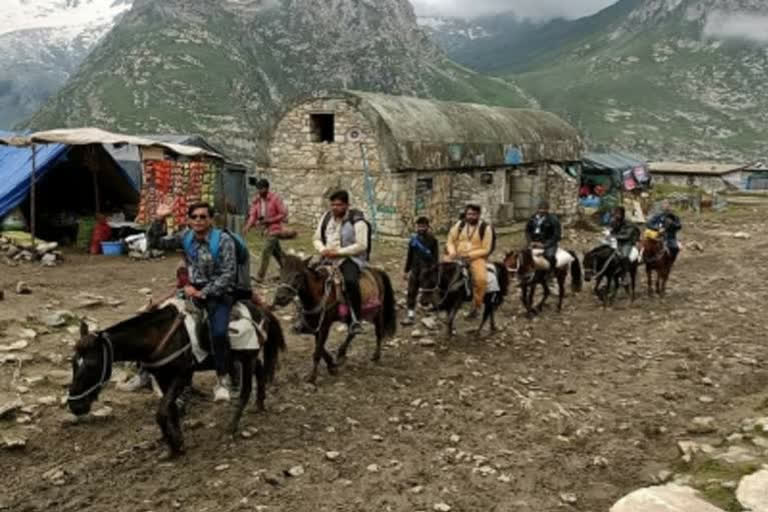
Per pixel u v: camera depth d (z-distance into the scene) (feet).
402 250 85.87
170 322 27.43
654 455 30.63
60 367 36.35
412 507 25.38
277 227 59.31
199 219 27.99
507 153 115.65
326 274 37.11
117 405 32.63
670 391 39.01
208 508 24.59
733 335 52.37
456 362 42.93
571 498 26.27
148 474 26.76
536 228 57.88
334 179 98.99
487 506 25.73
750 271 84.74
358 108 96.22
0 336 39.58
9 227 71.82
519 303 61.82
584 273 63.77
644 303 64.28
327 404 34.73
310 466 28.02
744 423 32.68
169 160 74.74
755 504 23.08
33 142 65.16
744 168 262.47
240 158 594.24
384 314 41.52
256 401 32.96
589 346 48.57
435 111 109.09
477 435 32.17
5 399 31.73
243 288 29.68
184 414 31.96
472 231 47.39
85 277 58.70
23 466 27.12
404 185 96.12
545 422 33.86
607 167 166.50
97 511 24.20
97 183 81.87
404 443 30.91
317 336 37.11
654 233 66.59
